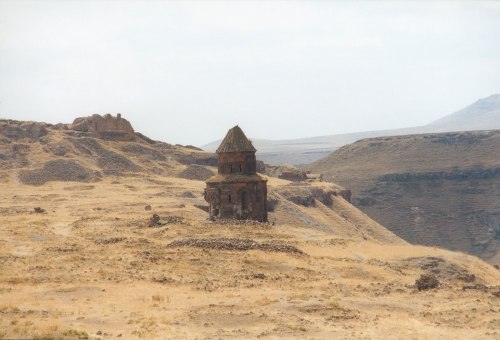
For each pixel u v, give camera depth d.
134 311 52.88
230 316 51.72
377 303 59.12
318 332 48.44
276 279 69.62
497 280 88.06
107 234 94.75
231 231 95.56
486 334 49.94
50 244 86.44
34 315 50.09
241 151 110.94
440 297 62.91
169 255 78.62
